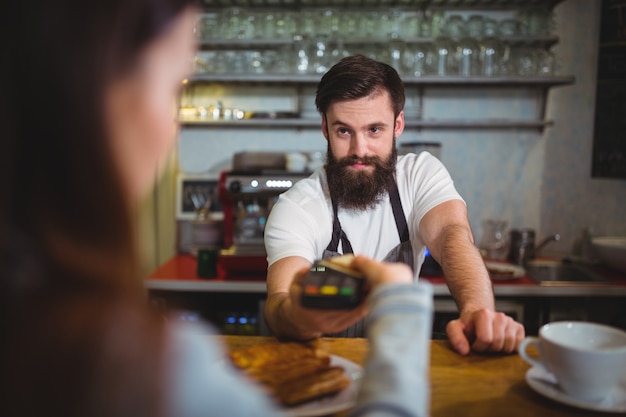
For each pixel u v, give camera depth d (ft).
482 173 10.80
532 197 10.79
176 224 10.55
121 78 1.45
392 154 5.05
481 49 9.45
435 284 8.43
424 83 9.63
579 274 9.48
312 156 9.89
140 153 1.55
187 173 10.93
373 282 2.18
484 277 4.23
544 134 10.62
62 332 1.31
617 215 10.09
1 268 1.34
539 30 9.64
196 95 10.73
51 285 1.37
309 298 2.71
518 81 9.36
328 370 2.82
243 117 10.14
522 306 8.79
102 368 1.31
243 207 9.53
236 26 9.74
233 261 8.63
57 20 1.35
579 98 10.25
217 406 1.45
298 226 4.95
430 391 2.93
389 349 1.78
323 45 9.36
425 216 5.04
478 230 10.93
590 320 9.73
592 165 10.21
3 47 1.34
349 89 4.72
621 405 2.72
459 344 3.47
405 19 9.81
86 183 1.37
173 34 1.56
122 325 1.38
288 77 9.35
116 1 1.41
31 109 1.35
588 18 10.02
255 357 2.92
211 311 9.32
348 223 5.17
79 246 1.39
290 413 2.56
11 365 1.30
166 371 1.39
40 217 1.36
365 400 1.69
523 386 3.01
